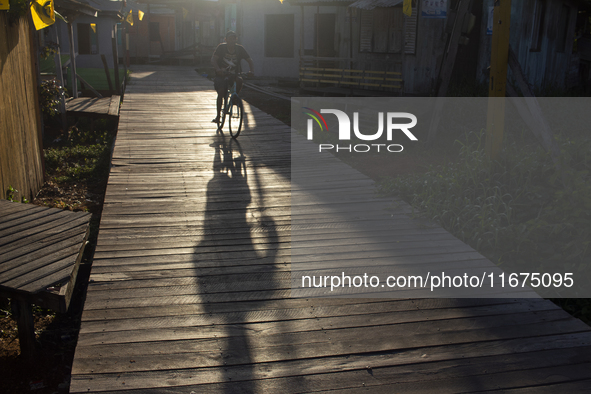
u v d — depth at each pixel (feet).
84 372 9.63
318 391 9.32
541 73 50.19
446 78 32.58
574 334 11.19
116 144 30.66
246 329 11.25
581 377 9.74
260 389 9.34
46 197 26.40
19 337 12.36
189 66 105.40
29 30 26.02
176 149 29.73
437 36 42.39
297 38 73.15
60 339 13.97
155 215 18.74
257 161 27.48
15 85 22.47
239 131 32.60
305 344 10.74
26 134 24.29
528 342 10.87
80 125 44.98
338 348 10.62
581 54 61.87
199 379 9.57
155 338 10.80
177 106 46.88
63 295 11.51
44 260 12.97
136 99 50.88
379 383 9.57
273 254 15.34
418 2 42.09
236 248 15.76
